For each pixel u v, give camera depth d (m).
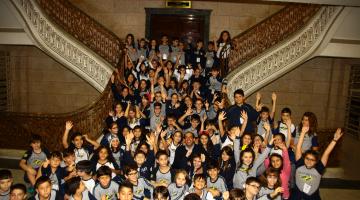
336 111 12.62
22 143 10.52
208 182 5.40
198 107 8.22
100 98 9.16
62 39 10.80
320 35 10.09
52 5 11.12
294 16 10.63
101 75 11.09
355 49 10.21
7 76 13.43
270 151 5.83
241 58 10.87
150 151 6.09
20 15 10.47
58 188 5.09
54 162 5.44
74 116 9.64
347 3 5.37
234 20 13.08
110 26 13.30
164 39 11.48
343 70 12.34
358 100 11.56
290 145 6.41
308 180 5.37
